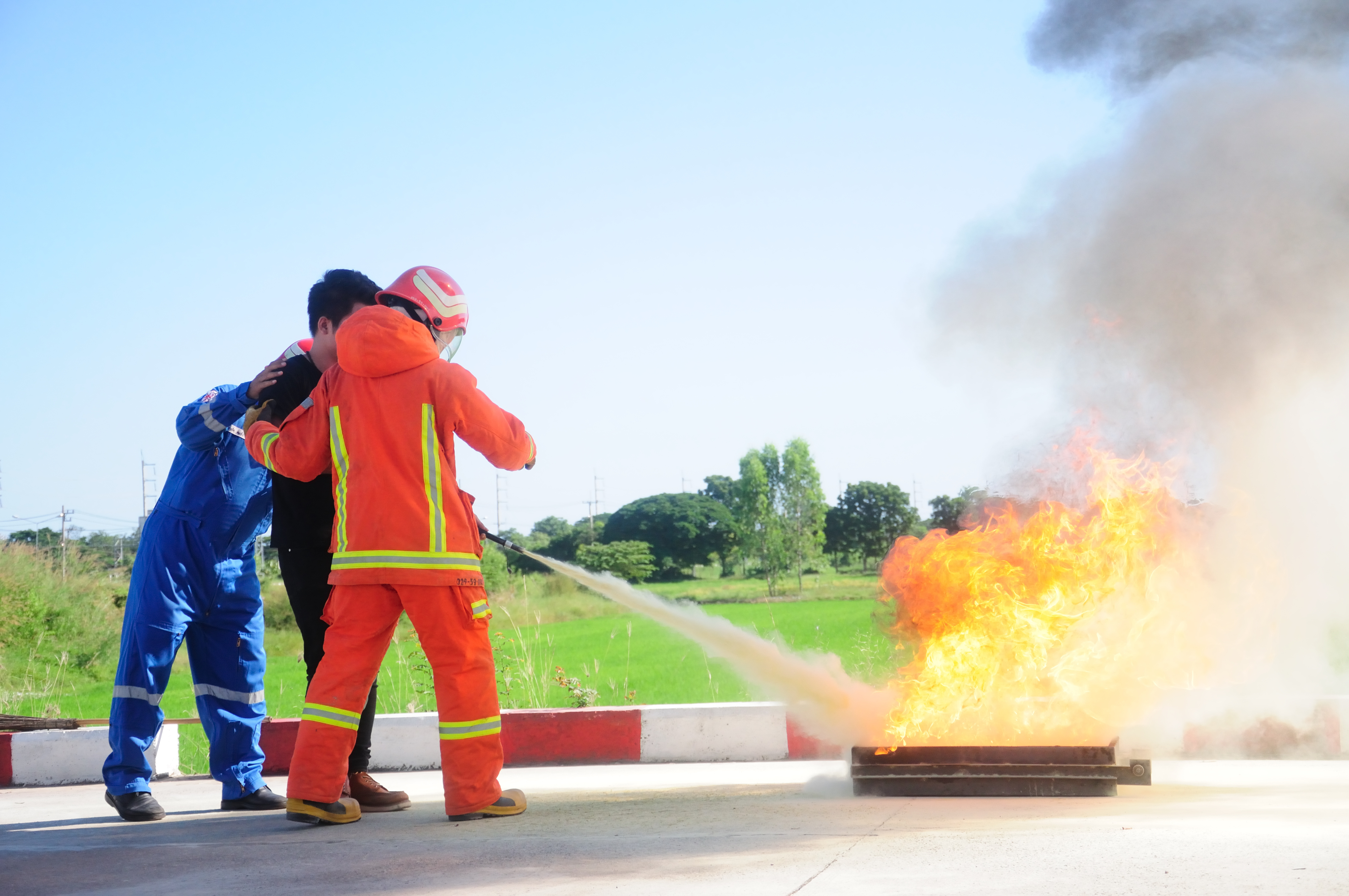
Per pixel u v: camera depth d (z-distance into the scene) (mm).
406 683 11070
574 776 5449
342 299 4211
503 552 36594
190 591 4223
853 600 49531
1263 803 3463
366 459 3637
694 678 13648
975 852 2514
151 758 5941
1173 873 2164
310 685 3691
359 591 3619
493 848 2879
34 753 6055
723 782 4895
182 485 4250
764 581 80938
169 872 2705
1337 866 2158
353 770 4203
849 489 92125
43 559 20422
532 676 8750
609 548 89875
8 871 2773
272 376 4129
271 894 2361
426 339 3740
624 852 2734
